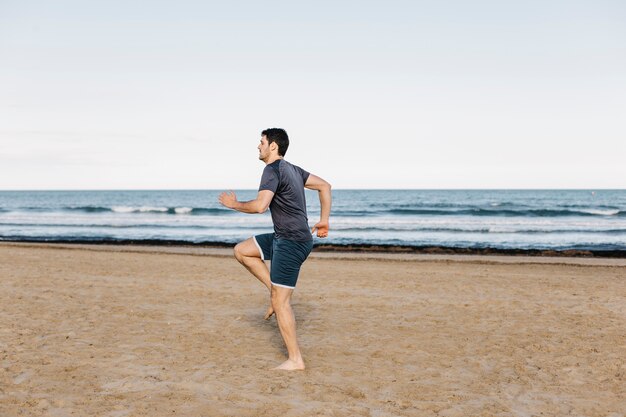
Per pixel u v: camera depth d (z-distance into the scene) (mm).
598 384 3910
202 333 5324
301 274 10586
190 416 3115
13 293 7371
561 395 3662
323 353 4641
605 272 12062
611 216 34906
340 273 10805
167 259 13500
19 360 4246
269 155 3947
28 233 26281
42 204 60062
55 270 10172
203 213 39562
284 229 3904
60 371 3986
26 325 5480
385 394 3604
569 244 21359
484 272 11492
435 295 7996
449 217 34812
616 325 5930
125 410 3193
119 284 8570
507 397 3600
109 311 6332
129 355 4465
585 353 4746
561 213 36062
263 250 4324
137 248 18312
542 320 6180
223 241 22562
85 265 11320
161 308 6613
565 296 8000
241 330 5480
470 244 21391
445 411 3303
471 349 4844
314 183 4094
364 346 4906
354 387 3730
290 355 4148
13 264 11070
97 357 4383
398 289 8570
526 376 4078
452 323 5973
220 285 8703
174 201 67625
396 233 25750
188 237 24562
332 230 27141
